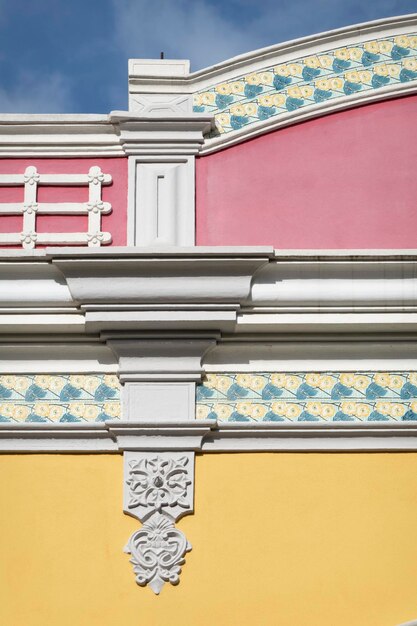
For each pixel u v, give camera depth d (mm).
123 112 11102
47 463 10398
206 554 10164
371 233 11000
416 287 10578
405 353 10680
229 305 10539
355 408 10555
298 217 11031
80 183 11055
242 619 10008
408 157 11211
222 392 10586
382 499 10320
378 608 10039
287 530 10234
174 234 10922
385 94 11352
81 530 10227
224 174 11125
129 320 10523
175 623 9992
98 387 10609
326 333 10688
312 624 9992
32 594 10055
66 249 10477
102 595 10062
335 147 11227
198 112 11258
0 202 11000
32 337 10680
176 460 10383
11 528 10219
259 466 10406
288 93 11352
